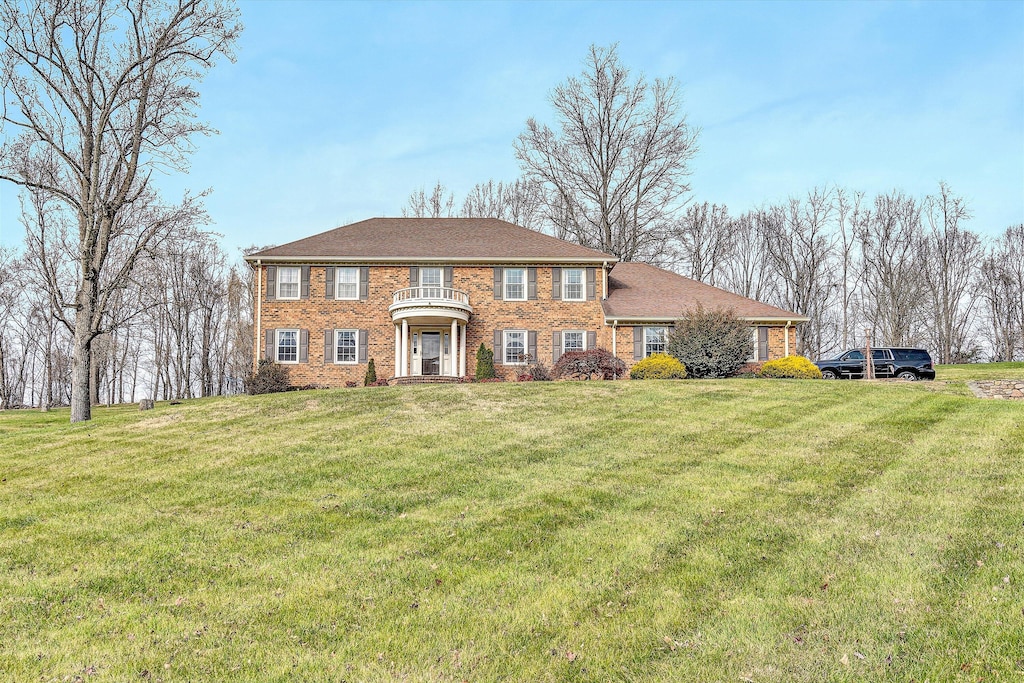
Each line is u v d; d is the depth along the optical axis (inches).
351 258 1280.8
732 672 241.9
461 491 473.4
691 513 412.8
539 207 2038.6
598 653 258.4
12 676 246.5
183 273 2009.1
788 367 1154.0
